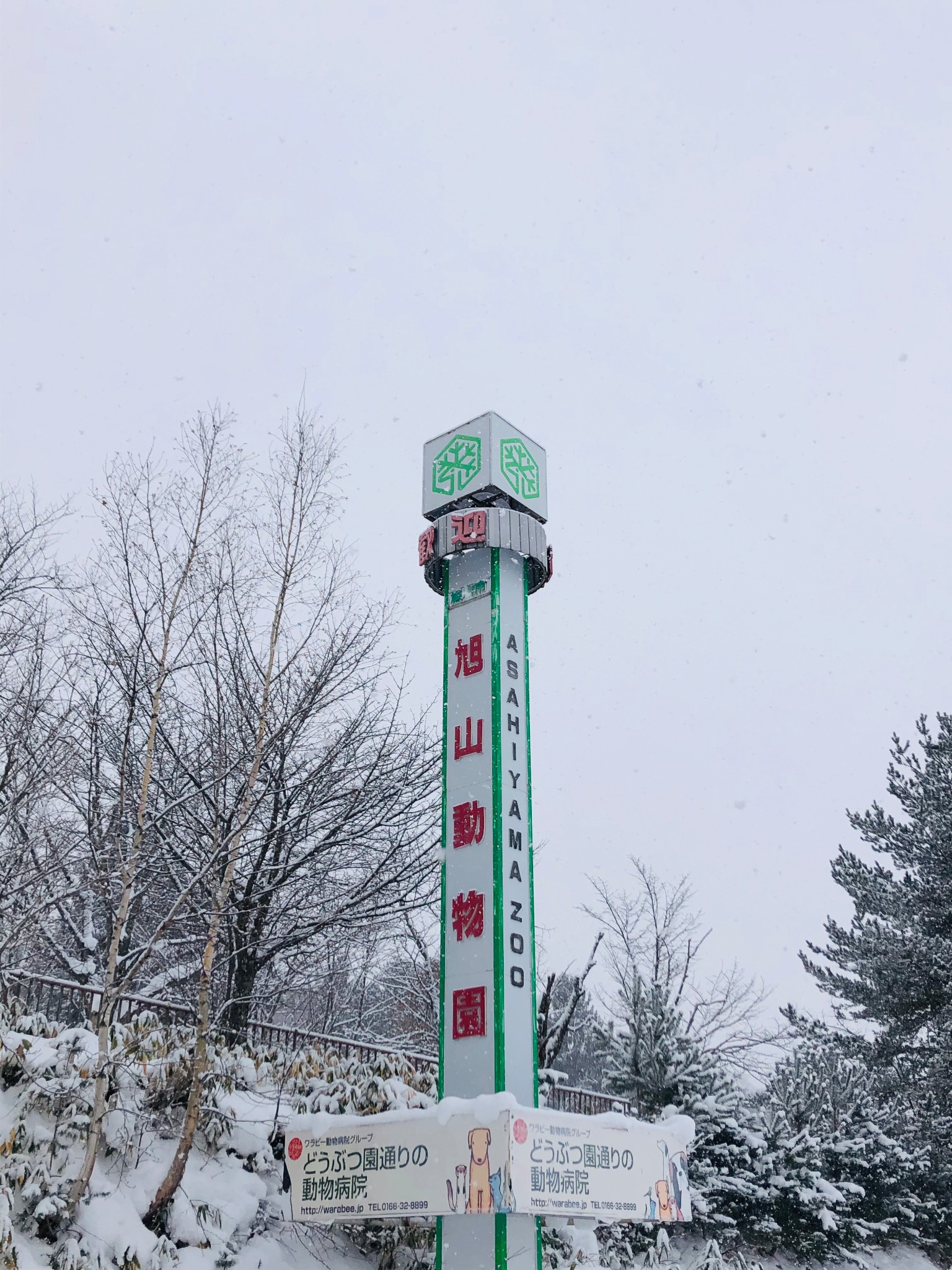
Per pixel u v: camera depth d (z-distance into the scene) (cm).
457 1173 947
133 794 1290
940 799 2788
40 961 1634
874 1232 1988
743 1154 1894
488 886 1146
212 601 1352
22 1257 891
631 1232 1748
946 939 2595
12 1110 1020
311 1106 1272
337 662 1700
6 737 1165
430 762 1877
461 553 1349
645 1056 2100
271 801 1716
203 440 1964
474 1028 1099
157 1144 1147
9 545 1450
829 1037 2803
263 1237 1133
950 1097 2458
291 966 1862
